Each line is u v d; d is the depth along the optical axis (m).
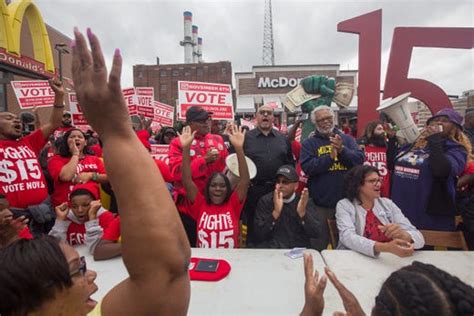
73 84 0.51
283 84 26.11
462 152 2.87
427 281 0.75
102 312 0.57
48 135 3.23
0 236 2.01
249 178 3.03
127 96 5.98
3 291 0.66
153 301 0.53
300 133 6.45
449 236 2.59
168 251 0.52
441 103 6.01
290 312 1.59
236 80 26.56
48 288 0.69
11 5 10.02
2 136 2.83
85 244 2.54
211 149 3.31
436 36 5.91
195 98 4.66
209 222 2.78
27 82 5.09
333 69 25.69
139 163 0.53
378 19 6.30
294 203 2.94
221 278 1.93
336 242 2.84
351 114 22.02
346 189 2.70
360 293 1.76
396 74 6.07
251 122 9.82
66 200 3.31
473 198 2.99
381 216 2.56
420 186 2.94
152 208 0.52
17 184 2.81
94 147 4.73
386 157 4.25
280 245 2.86
